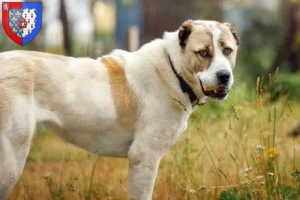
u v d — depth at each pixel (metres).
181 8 20.11
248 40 23.47
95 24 24.53
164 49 5.48
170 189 6.36
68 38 17.50
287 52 21.52
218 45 5.23
